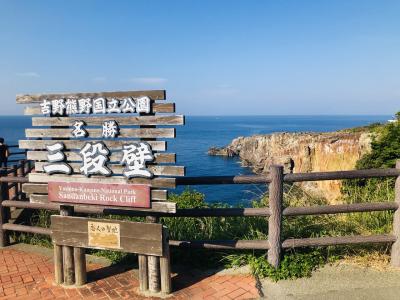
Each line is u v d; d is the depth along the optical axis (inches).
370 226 223.9
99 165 160.2
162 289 161.6
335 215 235.8
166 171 152.8
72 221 167.5
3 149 319.3
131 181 157.9
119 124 158.1
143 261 162.6
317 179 172.4
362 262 185.2
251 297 157.8
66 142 165.5
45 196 170.7
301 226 216.8
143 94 153.5
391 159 449.4
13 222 248.1
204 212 174.4
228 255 191.8
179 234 221.0
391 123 480.4
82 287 170.2
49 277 182.7
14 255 213.8
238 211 174.6
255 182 172.2
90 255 207.3
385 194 254.4
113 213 182.2
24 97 169.8
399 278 169.0
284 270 174.1
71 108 163.2
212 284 170.9
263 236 202.7
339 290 160.1
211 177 171.8
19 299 160.4
